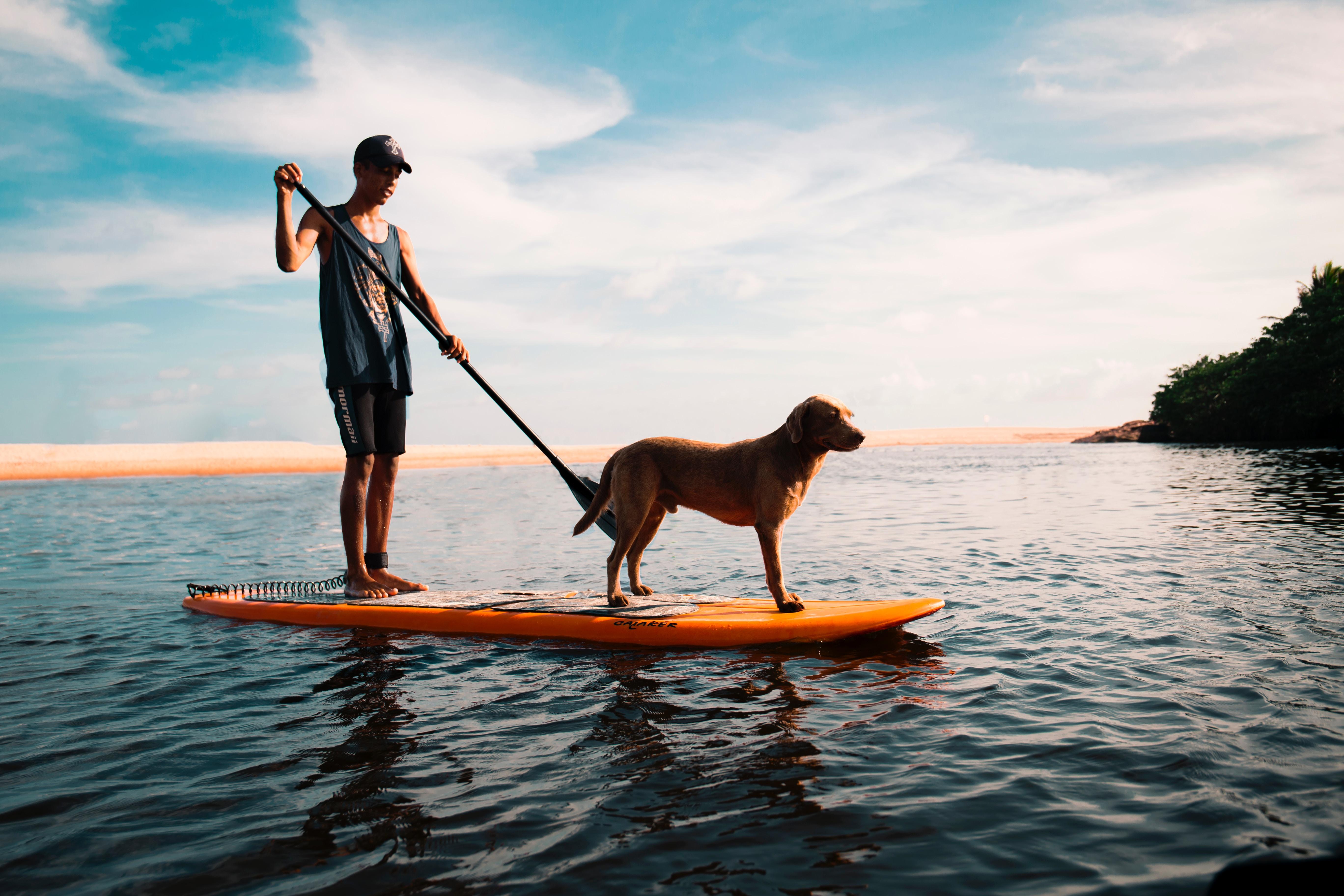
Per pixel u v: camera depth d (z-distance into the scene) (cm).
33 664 495
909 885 218
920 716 363
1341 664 425
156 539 1284
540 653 507
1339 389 4203
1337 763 294
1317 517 1112
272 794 292
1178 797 269
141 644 548
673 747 331
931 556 900
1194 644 475
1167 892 210
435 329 634
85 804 285
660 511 612
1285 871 189
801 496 553
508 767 313
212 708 402
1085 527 1130
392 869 233
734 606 570
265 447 7256
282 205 559
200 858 243
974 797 274
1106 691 392
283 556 1052
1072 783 283
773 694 404
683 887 219
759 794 281
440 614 573
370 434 633
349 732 361
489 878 227
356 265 625
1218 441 5419
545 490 2825
